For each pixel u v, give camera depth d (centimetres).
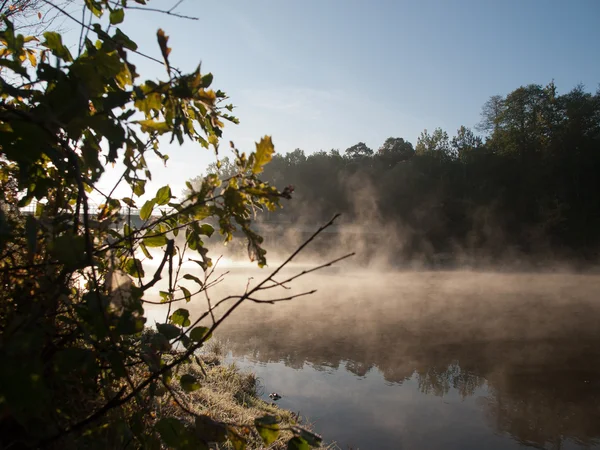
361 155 7306
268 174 6369
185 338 154
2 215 118
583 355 1380
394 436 801
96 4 157
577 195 5634
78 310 129
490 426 873
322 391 1009
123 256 183
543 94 6581
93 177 128
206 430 140
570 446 802
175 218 187
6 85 124
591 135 6112
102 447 142
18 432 110
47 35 137
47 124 119
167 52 128
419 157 6506
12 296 137
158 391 170
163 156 180
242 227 137
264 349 1351
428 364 1271
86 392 148
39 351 113
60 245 122
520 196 5706
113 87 142
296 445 134
